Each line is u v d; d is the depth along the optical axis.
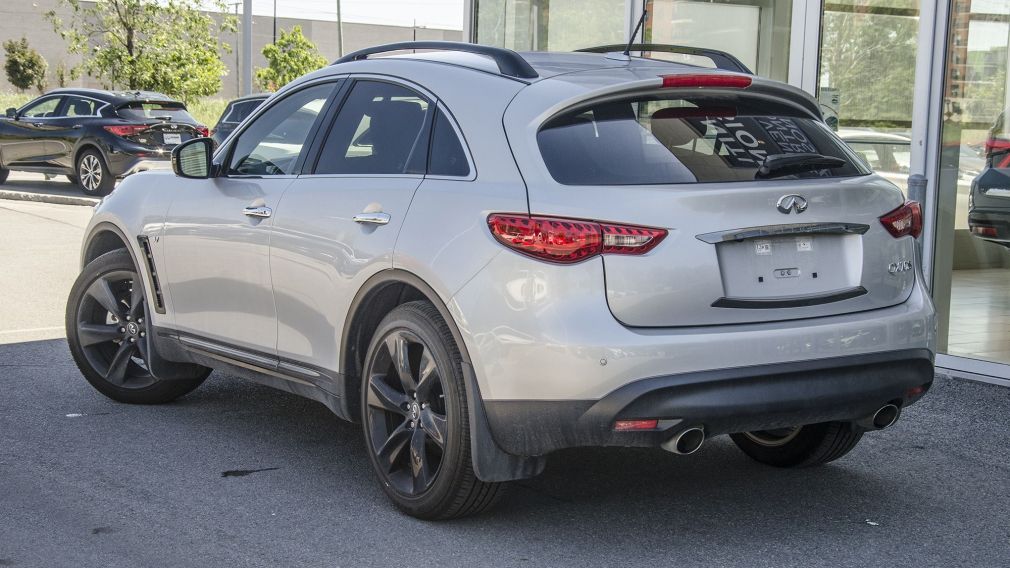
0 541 4.09
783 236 3.99
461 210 4.08
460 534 4.25
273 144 5.24
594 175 3.92
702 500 4.69
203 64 32.38
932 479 5.04
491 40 11.30
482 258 3.94
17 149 20.05
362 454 5.28
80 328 6.11
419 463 4.30
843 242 4.16
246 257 5.09
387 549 4.08
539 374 3.80
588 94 4.07
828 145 4.43
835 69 8.36
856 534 4.32
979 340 7.00
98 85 69.81
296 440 5.49
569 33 10.55
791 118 4.44
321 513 4.46
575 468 5.12
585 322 3.75
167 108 19.81
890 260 4.25
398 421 4.54
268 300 5.00
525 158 4.01
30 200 18.72
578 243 3.76
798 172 4.18
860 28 8.10
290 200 4.90
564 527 4.34
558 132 4.04
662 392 3.73
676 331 3.81
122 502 4.55
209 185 5.46
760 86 4.35
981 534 4.35
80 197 18.36
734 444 5.57
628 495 4.74
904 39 7.72
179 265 5.55
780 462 5.15
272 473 4.96
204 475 4.92
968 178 7.07
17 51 65.44
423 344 4.19
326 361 4.71
